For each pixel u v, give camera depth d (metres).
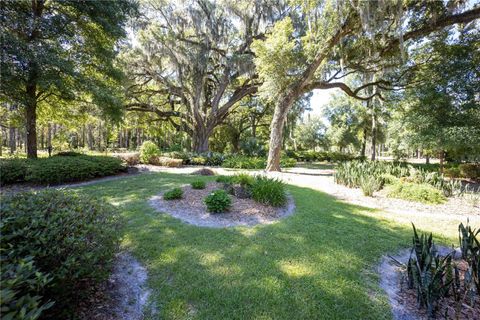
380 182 7.07
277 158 10.73
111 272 2.39
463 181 10.87
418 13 8.32
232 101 18.41
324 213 4.65
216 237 3.38
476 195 6.37
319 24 9.16
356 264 2.77
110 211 2.53
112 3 9.10
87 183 7.27
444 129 9.12
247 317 1.93
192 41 15.05
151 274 2.51
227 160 13.33
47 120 12.90
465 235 2.89
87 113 11.64
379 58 9.59
